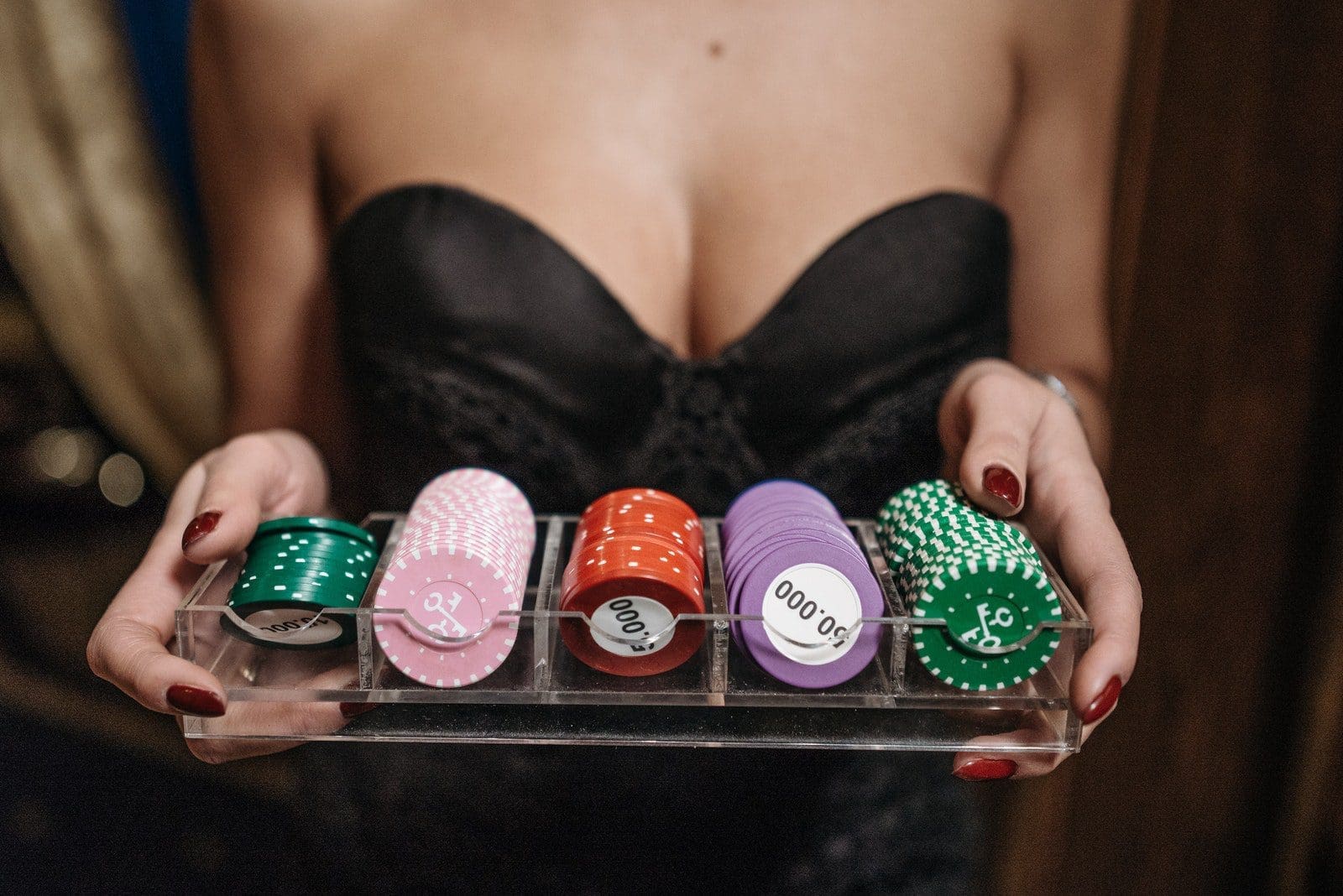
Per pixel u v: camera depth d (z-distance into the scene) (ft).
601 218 1.64
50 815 2.28
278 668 1.32
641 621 1.28
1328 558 1.95
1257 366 1.93
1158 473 2.01
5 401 2.08
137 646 1.25
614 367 1.63
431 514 1.38
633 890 1.69
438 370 1.63
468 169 1.65
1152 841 2.14
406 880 1.70
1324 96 1.79
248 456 1.45
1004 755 1.28
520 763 1.64
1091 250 1.78
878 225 1.63
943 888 1.75
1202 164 1.84
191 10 1.72
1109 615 1.27
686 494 1.67
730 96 1.64
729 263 1.64
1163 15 1.76
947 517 1.34
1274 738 2.04
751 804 1.66
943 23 1.65
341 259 1.66
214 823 2.34
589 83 1.64
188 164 2.05
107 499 2.18
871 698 1.29
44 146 1.99
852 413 1.64
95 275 2.06
